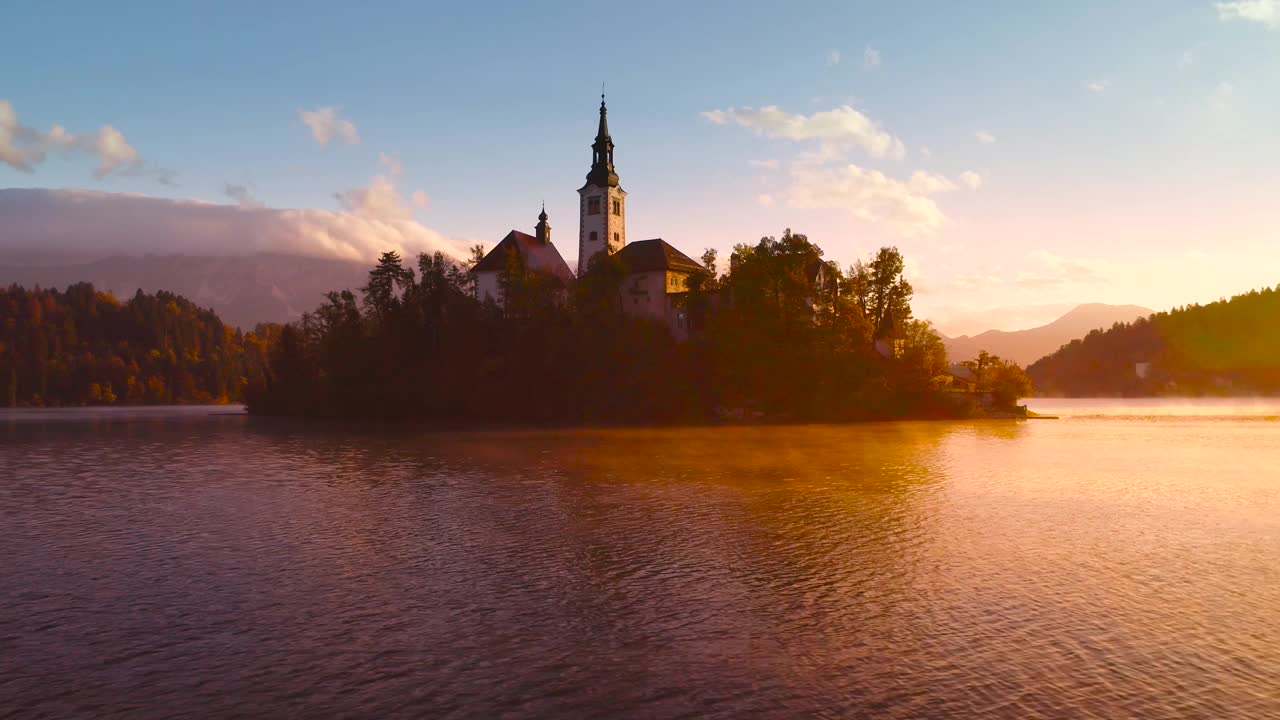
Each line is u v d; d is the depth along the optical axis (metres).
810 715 12.40
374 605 18.70
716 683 13.78
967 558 23.55
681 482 42.19
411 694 13.35
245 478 45.44
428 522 29.94
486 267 140.38
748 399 113.81
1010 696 13.12
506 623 17.27
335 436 85.00
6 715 12.49
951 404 118.69
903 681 13.82
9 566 22.92
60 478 46.12
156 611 18.30
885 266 125.44
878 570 22.03
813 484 41.19
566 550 24.78
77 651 15.58
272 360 146.75
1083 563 22.88
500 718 12.36
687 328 129.12
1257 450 63.78
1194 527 28.72
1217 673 14.12
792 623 17.19
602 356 113.81
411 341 125.75
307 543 26.08
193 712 12.65
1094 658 14.92
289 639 16.25
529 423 109.75
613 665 14.66
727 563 22.94
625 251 139.38
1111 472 47.06
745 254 116.19
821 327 112.31
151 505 34.91
